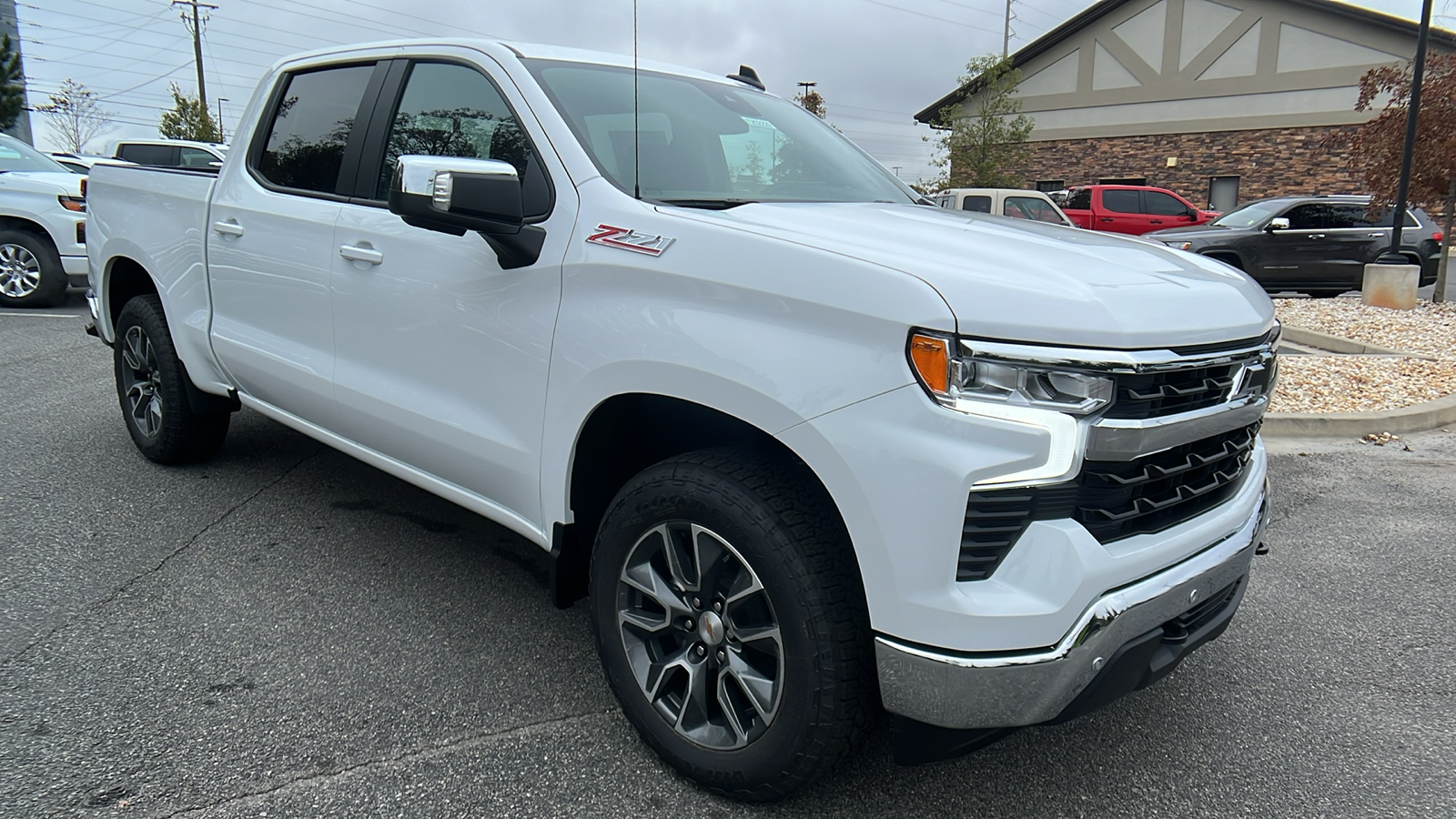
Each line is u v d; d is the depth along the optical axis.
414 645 2.96
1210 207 25.20
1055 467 1.82
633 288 2.27
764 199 2.76
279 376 3.45
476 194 2.33
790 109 3.60
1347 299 13.59
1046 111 27.83
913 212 2.71
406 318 2.90
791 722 2.06
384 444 3.11
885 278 1.88
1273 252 13.55
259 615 3.12
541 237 2.49
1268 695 2.88
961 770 2.44
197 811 2.14
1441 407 6.43
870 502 1.87
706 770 2.23
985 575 1.87
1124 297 1.93
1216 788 2.40
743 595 2.11
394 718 2.56
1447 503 4.70
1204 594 2.13
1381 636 3.28
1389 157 12.55
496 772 2.34
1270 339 2.31
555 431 2.46
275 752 2.38
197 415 4.27
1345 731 2.69
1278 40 23.36
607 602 2.39
